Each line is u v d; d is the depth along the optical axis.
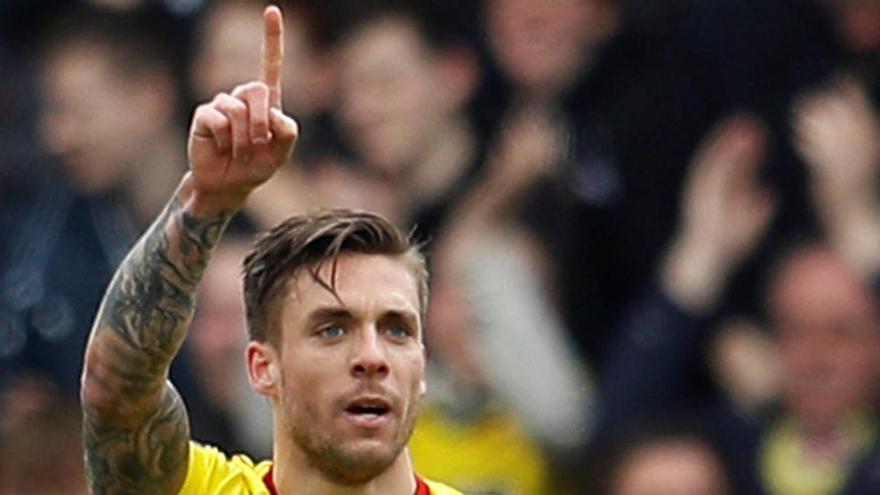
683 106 36.00
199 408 31.28
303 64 35.12
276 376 17.73
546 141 34.78
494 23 36.00
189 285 17.66
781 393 32.72
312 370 17.45
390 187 34.25
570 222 34.56
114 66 34.62
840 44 36.59
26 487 26.62
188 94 35.00
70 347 32.69
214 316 31.53
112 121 34.22
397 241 17.69
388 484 17.81
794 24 36.53
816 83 36.22
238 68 34.88
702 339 33.59
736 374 33.25
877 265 34.59
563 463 31.62
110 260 33.50
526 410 31.81
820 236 34.91
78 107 34.19
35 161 34.06
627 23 36.53
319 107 34.91
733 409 32.25
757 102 36.06
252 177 17.11
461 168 34.56
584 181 34.94
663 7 36.78
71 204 33.75
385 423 17.45
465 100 35.25
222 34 34.97
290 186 33.28
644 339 33.59
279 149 16.97
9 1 35.78
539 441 31.73
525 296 32.78
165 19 35.44
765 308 33.53
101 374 17.72
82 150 34.06
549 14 35.88
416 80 34.75
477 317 32.19
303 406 17.52
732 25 36.47
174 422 18.02
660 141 35.62
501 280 32.72
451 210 34.06
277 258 17.69
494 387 31.81
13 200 33.84
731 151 35.25
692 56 36.38
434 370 31.81
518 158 34.53
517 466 31.50
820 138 35.50
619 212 35.09
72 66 34.50
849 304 32.69
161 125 34.75
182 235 17.52
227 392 31.38
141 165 34.50
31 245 33.38
